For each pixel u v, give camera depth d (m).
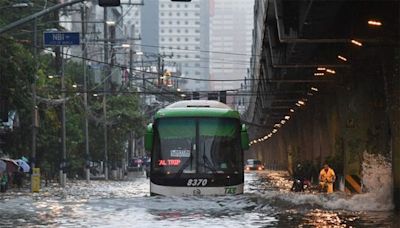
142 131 164.38
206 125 51.91
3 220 39.69
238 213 42.84
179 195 50.91
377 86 72.50
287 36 53.62
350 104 78.56
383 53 53.03
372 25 51.38
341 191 81.38
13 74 83.38
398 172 49.06
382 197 50.81
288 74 85.50
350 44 62.72
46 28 115.25
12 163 105.25
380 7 50.66
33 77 87.06
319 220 38.78
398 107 49.62
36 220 39.59
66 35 62.09
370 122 75.25
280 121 181.38
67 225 36.47
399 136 49.59
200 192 50.81
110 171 157.00
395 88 50.31
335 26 54.38
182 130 51.84
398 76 49.47
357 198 53.47
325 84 93.69
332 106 99.81
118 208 47.22
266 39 73.31
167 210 44.66
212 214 42.06
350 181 74.81
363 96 76.19
